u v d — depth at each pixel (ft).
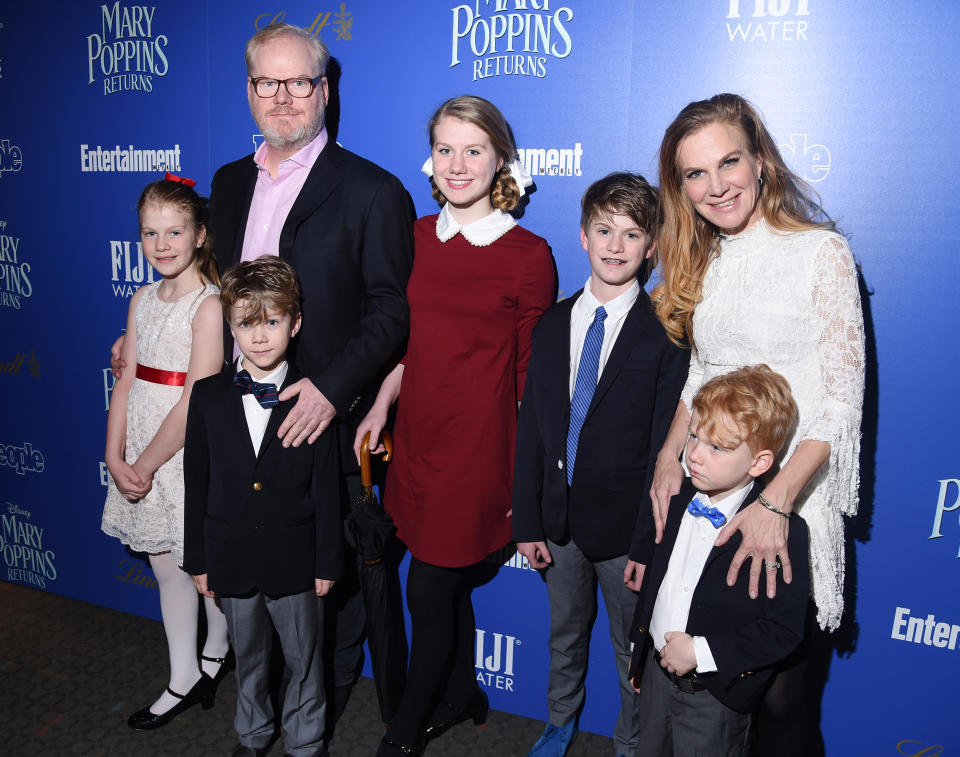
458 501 6.01
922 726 6.26
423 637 6.40
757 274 4.88
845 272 4.64
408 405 6.18
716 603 4.60
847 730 6.47
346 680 7.46
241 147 7.45
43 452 8.96
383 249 6.18
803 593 4.43
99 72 7.84
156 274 8.02
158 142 7.75
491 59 6.50
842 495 4.76
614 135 6.29
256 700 6.44
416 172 6.90
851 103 5.68
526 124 6.50
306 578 6.05
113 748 6.75
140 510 6.86
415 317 6.07
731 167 4.75
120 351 7.32
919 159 5.60
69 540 9.06
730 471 4.56
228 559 5.98
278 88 5.97
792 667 4.96
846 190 5.81
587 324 5.80
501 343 5.93
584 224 5.63
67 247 8.37
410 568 6.45
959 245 5.62
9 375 8.95
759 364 4.75
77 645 8.30
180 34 7.43
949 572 5.99
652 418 5.65
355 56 6.89
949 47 5.41
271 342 5.82
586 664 6.70
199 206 6.80
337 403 5.97
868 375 5.97
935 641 6.11
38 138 8.25
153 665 7.97
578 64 6.27
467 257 5.85
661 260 5.69
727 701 4.62
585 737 7.09
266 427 5.91
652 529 5.50
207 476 6.08
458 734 7.09
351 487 6.77
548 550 6.25
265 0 7.07
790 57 5.75
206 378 6.11
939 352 5.79
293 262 6.22
